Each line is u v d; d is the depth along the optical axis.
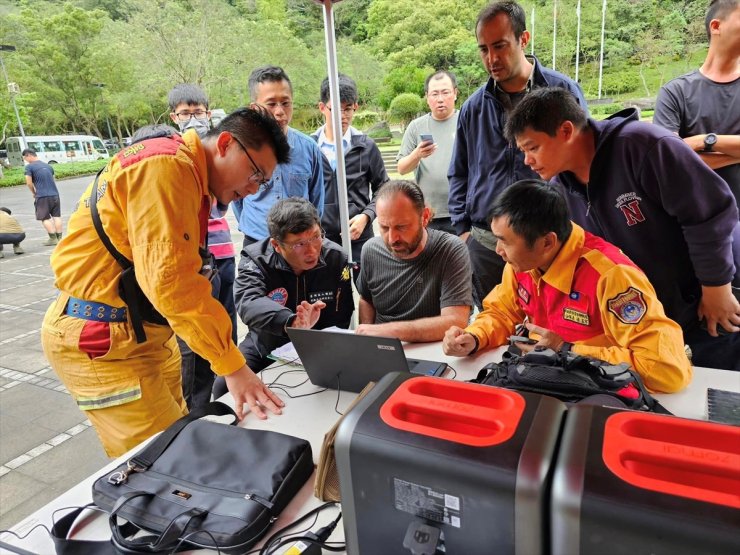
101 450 2.30
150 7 25.97
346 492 0.63
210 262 1.41
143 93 29.11
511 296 1.58
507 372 1.08
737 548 0.41
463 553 0.56
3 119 27.58
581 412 0.58
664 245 1.57
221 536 0.80
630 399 0.98
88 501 0.97
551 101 1.51
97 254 1.27
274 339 1.87
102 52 30.50
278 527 0.86
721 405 1.03
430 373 1.38
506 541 0.53
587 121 1.57
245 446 0.99
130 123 37.31
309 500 0.92
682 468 0.49
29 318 4.30
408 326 1.66
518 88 2.16
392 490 0.58
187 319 1.15
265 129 1.26
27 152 7.57
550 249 1.33
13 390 2.92
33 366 3.26
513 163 2.22
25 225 10.02
